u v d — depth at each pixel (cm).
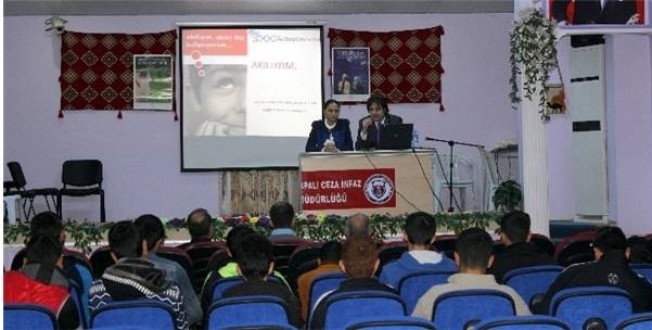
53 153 1164
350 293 346
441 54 1191
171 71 1174
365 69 1184
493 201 905
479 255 370
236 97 1166
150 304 345
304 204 750
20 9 1128
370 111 866
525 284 427
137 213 1175
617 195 1052
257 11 1161
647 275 465
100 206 1140
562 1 803
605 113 1070
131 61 1172
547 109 818
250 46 1166
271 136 1167
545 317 291
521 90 827
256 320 348
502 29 1195
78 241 752
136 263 385
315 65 1170
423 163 762
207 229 591
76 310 369
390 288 374
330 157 752
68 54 1162
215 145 1167
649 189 1055
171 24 1174
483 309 343
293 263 532
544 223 827
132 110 1173
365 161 755
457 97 1194
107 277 378
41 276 394
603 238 424
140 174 1175
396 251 551
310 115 1171
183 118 1165
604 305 349
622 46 1050
